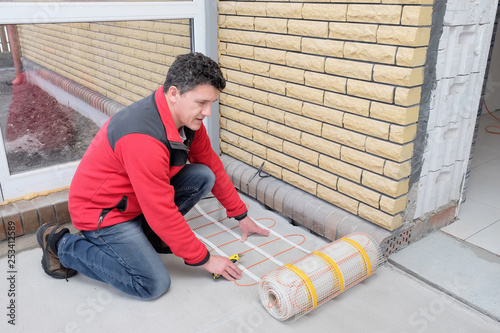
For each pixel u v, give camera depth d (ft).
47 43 7.49
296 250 7.24
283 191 8.29
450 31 6.20
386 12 5.94
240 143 9.38
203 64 4.99
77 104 8.23
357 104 6.66
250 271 6.68
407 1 5.66
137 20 7.98
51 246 6.14
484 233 7.63
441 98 6.54
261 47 8.19
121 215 5.83
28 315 5.74
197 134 6.44
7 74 7.30
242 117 9.12
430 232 7.63
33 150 7.86
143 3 7.97
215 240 7.51
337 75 6.89
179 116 5.36
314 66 7.20
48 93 7.77
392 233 6.79
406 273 6.66
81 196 5.70
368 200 6.91
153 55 8.86
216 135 9.89
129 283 5.81
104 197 5.66
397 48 5.92
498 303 5.89
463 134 7.31
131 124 5.20
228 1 8.66
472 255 6.95
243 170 9.25
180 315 5.77
